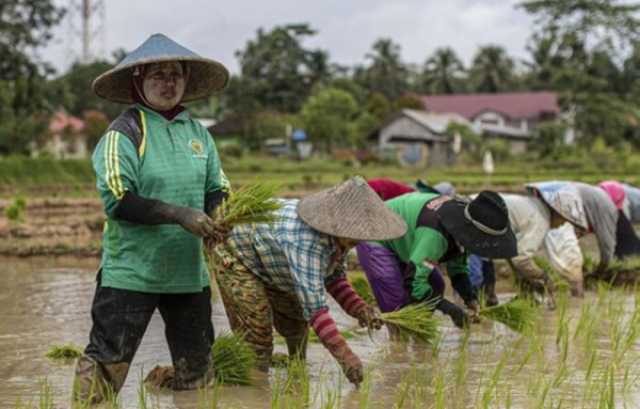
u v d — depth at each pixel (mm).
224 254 5828
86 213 24328
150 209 4852
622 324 7758
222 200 5359
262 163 51000
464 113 76875
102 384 5141
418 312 6035
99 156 4996
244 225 5711
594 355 5863
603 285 10055
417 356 6617
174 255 5148
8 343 7121
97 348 5145
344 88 80562
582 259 10367
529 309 7070
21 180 36125
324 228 5281
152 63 5094
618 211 10172
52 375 5996
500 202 6598
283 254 5594
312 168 47500
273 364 6230
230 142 65438
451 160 57625
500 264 11352
